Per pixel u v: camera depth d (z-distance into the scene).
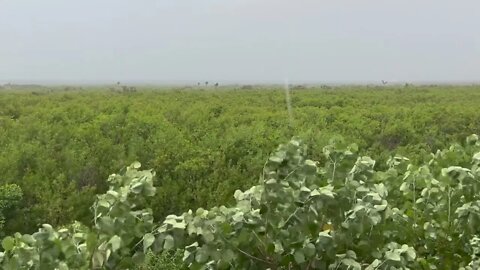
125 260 1.92
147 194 2.07
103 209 2.00
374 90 48.88
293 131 15.11
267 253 2.12
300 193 2.12
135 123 15.26
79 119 19.58
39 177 9.88
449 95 40.12
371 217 2.13
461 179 2.66
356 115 20.92
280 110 24.11
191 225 1.98
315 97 33.78
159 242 1.96
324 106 28.20
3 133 14.66
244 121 19.20
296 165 2.20
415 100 35.41
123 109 22.88
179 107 24.44
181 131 14.94
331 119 20.23
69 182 10.38
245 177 10.30
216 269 2.08
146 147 12.05
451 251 2.75
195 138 14.22
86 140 13.11
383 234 2.35
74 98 32.56
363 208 2.13
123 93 40.84
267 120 19.16
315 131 14.59
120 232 1.94
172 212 9.62
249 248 2.09
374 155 12.66
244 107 25.59
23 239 1.90
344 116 20.39
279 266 2.15
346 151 2.50
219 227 2.02
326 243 2.10
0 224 8.47
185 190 9.96
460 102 33.16
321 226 2.22
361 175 2.47
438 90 48.75
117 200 1.99
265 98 33.81
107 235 1.93
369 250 2.23
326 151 2.53
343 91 45.28
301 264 2.20
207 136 13.68
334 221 2.19
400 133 17.12
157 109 23.33
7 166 10.44
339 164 2.47
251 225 2.06
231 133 13.89
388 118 20.83
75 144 12.40
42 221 8.99
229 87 62.88
